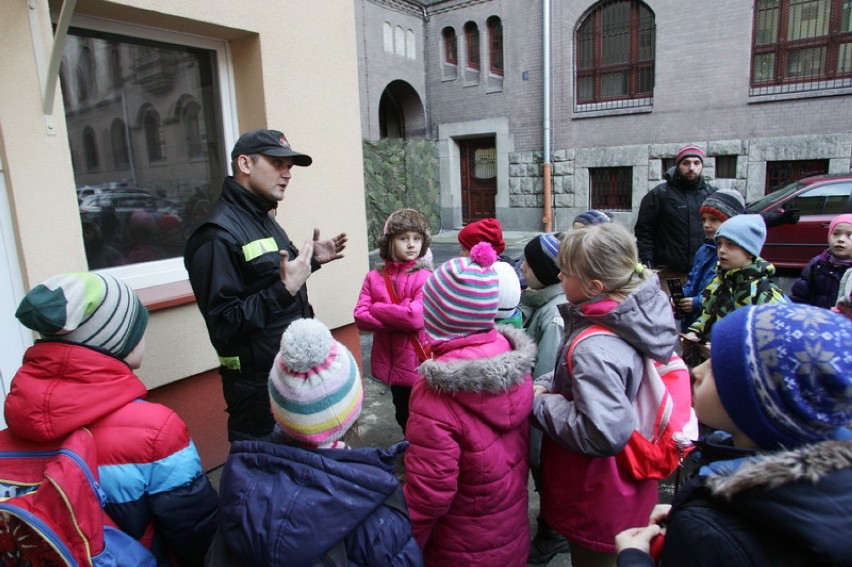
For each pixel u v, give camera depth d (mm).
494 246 2574
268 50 3029
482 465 1492
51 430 1139
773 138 9914
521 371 1465
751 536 761
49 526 1047
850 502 690
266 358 2006
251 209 2098
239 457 1154
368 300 2824
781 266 6969
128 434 1206
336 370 1133
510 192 12672
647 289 1460
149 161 2859
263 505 1058
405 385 2746
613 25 11141
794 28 9680
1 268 2141
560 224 12156
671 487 2588
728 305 2510
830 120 9484
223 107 3105
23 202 2146
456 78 12875
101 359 1212
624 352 1452
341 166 3521
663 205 4098
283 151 2066
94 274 1261
